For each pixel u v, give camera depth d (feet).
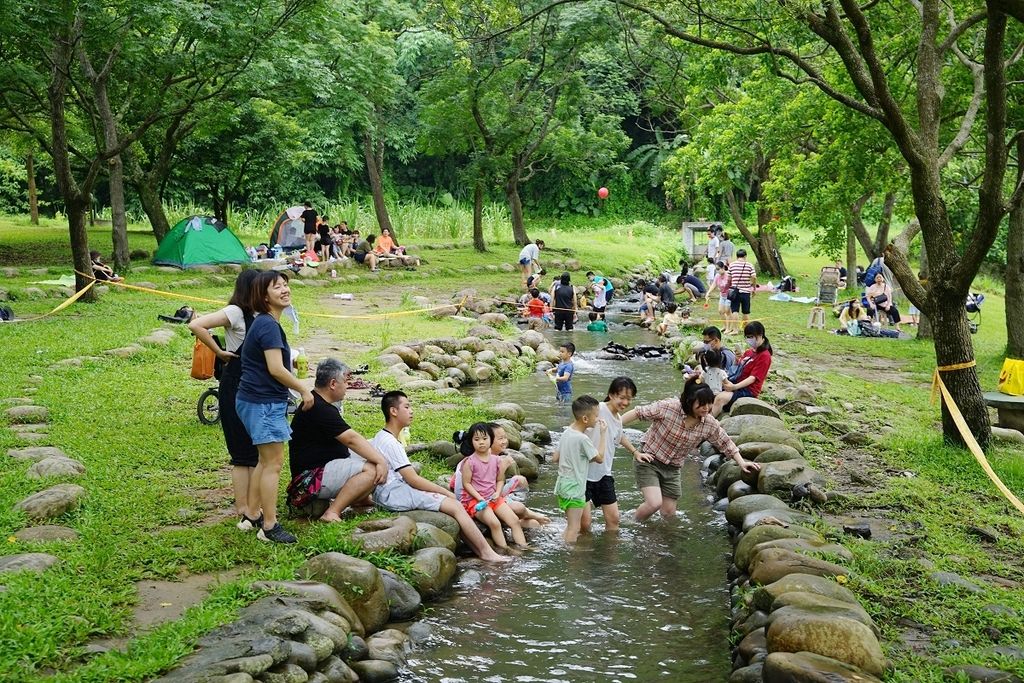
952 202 61.98
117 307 54.34
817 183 63.98
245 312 22.52
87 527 21.42
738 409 35.37
